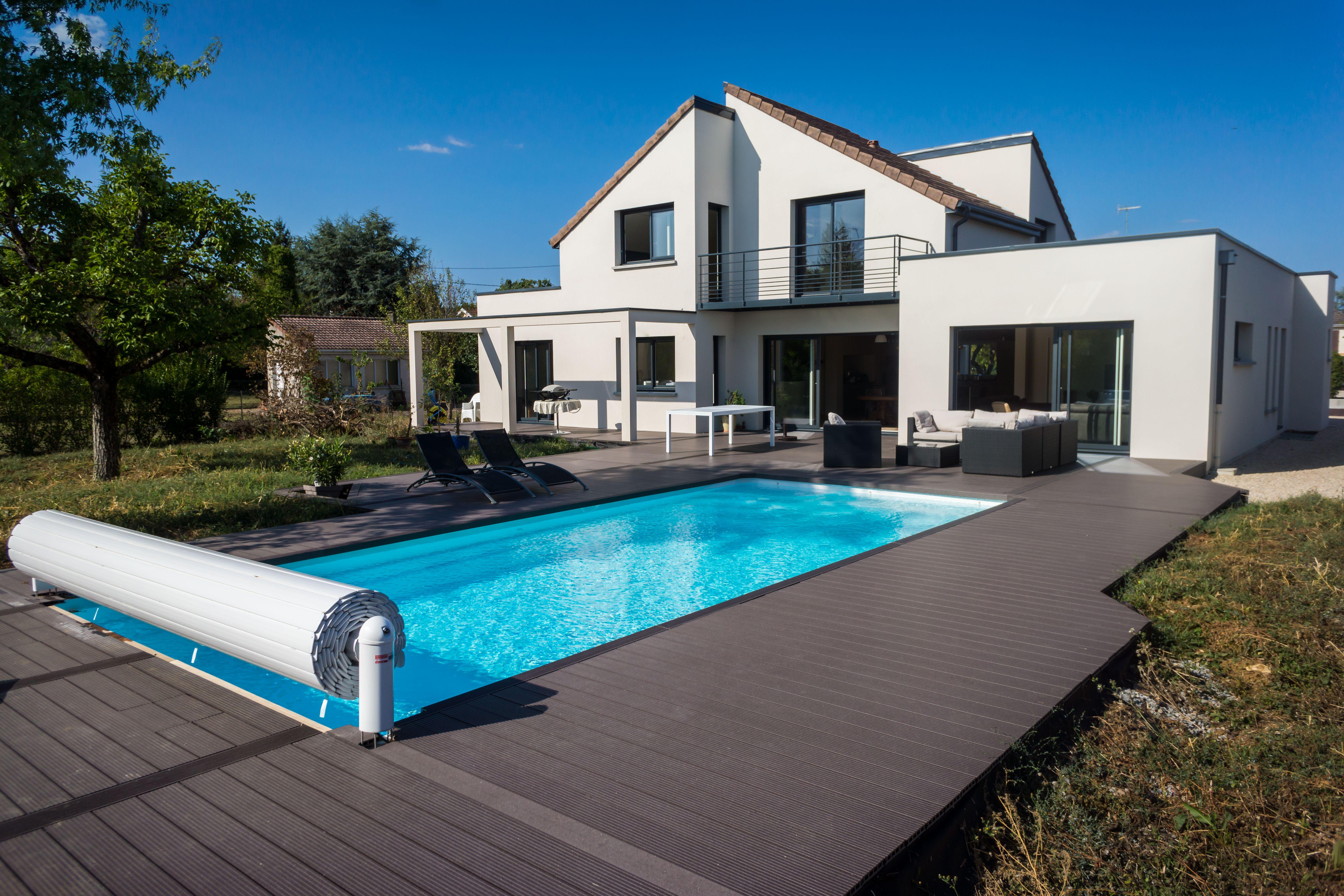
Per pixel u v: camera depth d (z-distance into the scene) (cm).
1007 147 1820
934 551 691
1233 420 1318
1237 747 350
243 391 2930
